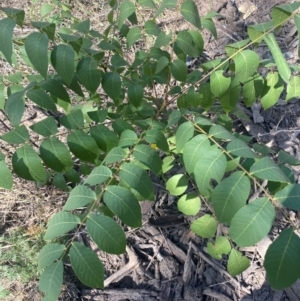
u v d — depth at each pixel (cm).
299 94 43
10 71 72
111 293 54
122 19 44
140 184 31
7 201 61
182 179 43
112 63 46
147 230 59
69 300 54
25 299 53
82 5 83
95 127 39
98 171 32
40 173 34
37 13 81
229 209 28
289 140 65
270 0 84
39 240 57
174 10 83
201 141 33
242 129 67
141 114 48
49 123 36
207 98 47
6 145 64
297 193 26
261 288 54
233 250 38
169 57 49
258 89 43
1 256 56
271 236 56
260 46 75
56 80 39
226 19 82
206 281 55
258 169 28
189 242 58
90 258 28
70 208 30
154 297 54
